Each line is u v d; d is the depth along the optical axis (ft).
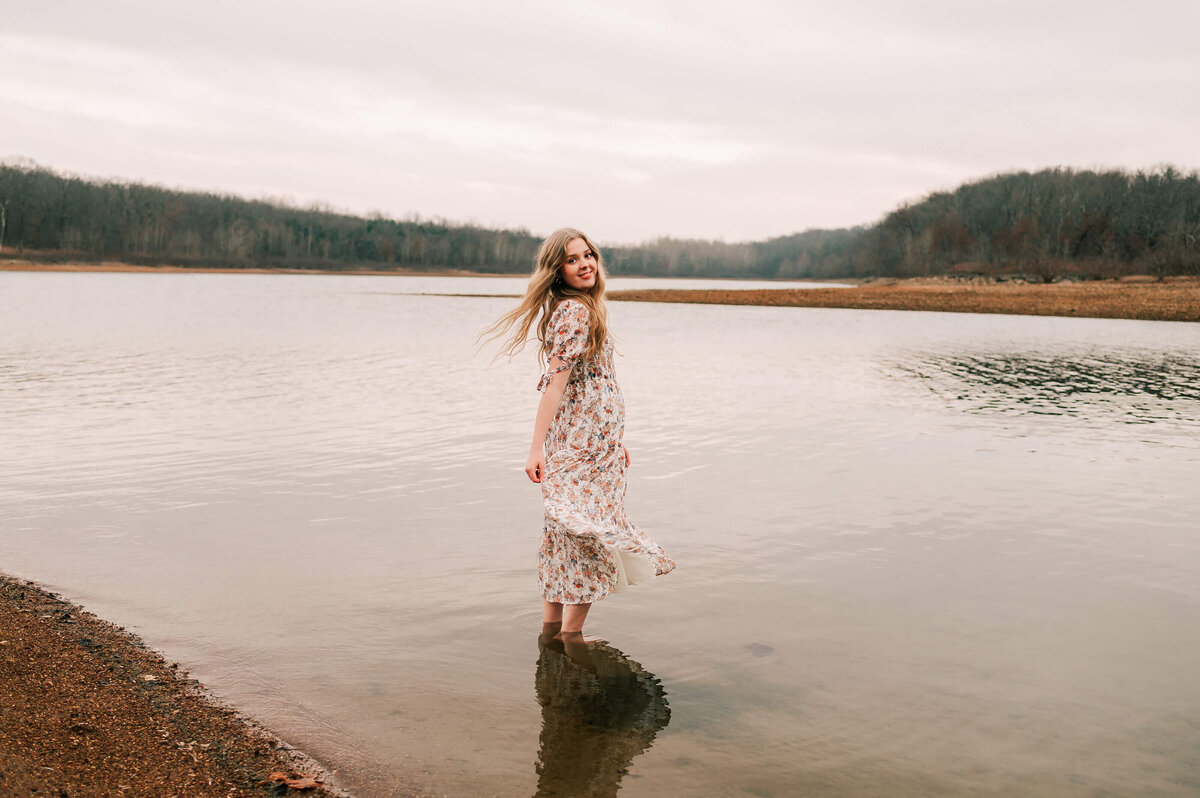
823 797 8.60
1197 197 423.64
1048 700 10.71
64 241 435.12
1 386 38.09
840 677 11.30
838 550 16.70
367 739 9.59
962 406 36.47
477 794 8.58
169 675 11.03
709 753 9.42
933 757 9.37
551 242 11.95
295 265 520.83
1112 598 14.24
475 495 20.44
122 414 31.22
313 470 22.85
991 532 17.97
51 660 11.25
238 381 41.42
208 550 16.11
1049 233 438.40
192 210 520.01
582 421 12.06
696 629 12.85
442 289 266.16
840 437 28.86
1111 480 22.72
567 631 12.35
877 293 194.29
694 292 208.33
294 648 11.95
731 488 21.72
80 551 15.89
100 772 8.66
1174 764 9.23
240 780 8.71
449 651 11.95
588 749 9.46
